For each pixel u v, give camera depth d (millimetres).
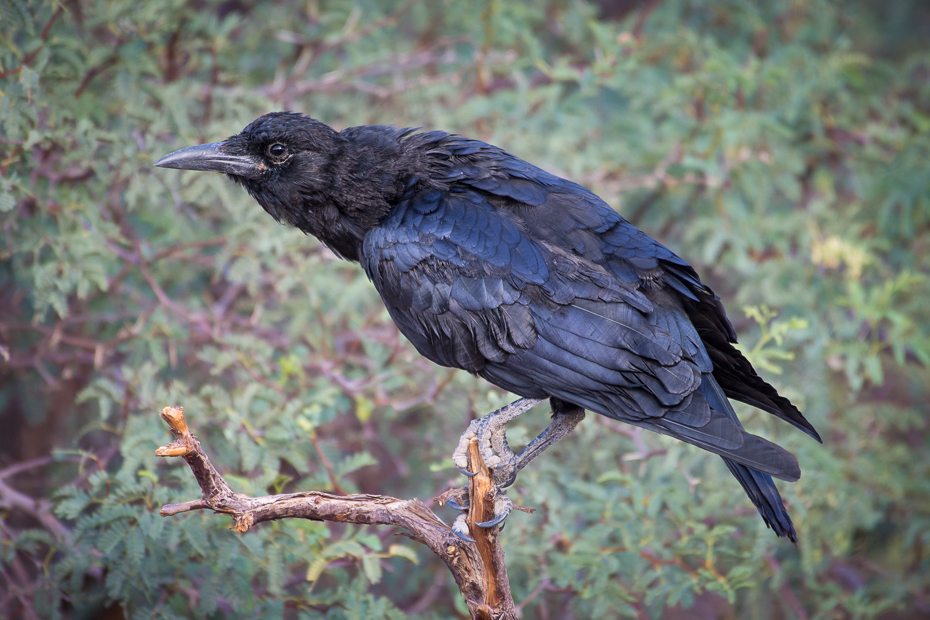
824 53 14602
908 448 13336
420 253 8188
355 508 6859
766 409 8383
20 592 9703
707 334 8383
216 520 8711
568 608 11141
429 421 12062
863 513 11203
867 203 13961
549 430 8695
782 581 11328
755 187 12609
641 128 13555
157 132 10828
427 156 8828
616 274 8078
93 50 11508
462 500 8094
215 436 9789
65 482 12266
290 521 8773
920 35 17859
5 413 13328
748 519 10508
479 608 7004
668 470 9812
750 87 12602
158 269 12039
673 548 9750
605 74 13125
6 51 10094
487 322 8000
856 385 11531
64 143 10406
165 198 11898
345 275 12016
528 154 13047
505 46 14336
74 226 10594
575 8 15047
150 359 11719
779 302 12055
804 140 14055
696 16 15672
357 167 8711
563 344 7879
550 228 8242
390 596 12156
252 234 11172
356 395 10836
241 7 15320
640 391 7773
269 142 8828
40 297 9906
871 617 11320
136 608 9172
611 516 9727
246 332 12156
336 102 13875
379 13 14953
